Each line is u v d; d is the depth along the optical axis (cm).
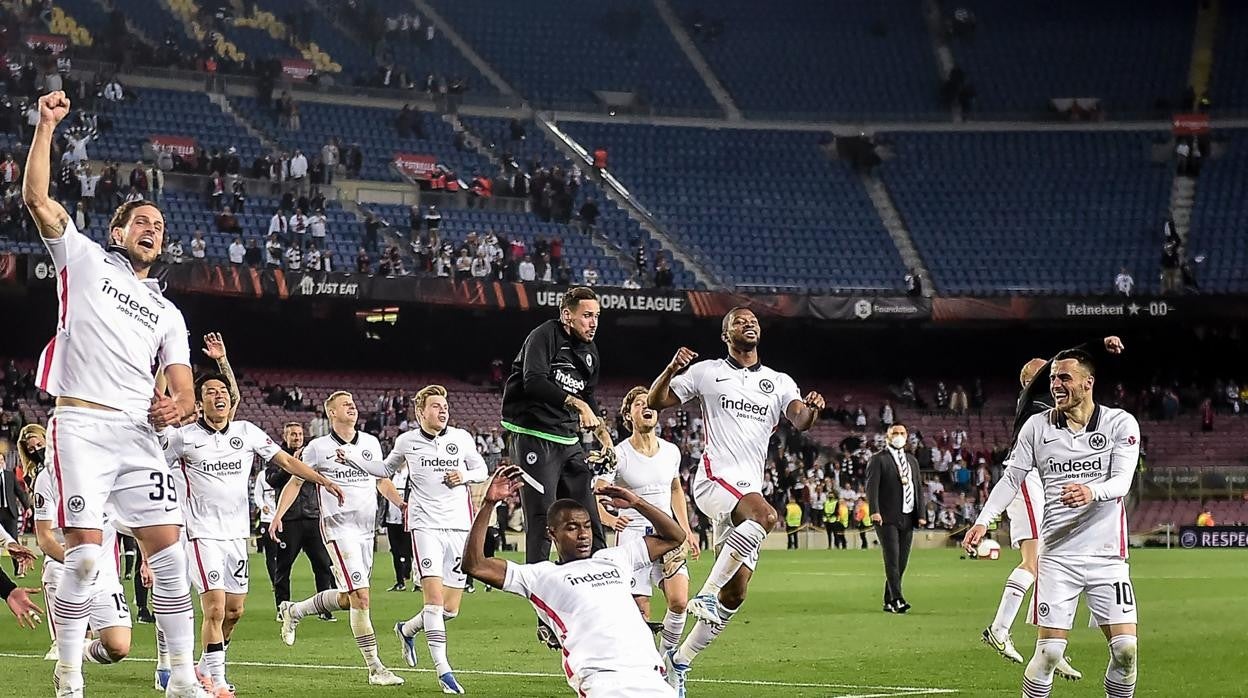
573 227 4884
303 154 4716
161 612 874
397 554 2409
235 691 1180
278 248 4175
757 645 1527
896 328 5119
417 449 1366
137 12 4900
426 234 4600
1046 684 967
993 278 4912
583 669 764
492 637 1647
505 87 5347
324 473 1462
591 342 1174
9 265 3741
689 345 5041
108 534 991
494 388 4750
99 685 1212
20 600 901
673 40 5706
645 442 1413
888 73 5638
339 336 4691
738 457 1154
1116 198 5138
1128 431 952
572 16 5684
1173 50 5572
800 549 4081
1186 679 1216
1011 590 1330
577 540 800
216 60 4866
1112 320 4631
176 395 845
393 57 5250
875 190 5253
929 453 4581
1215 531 4200
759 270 4884
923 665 1338
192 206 4328
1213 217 5000
